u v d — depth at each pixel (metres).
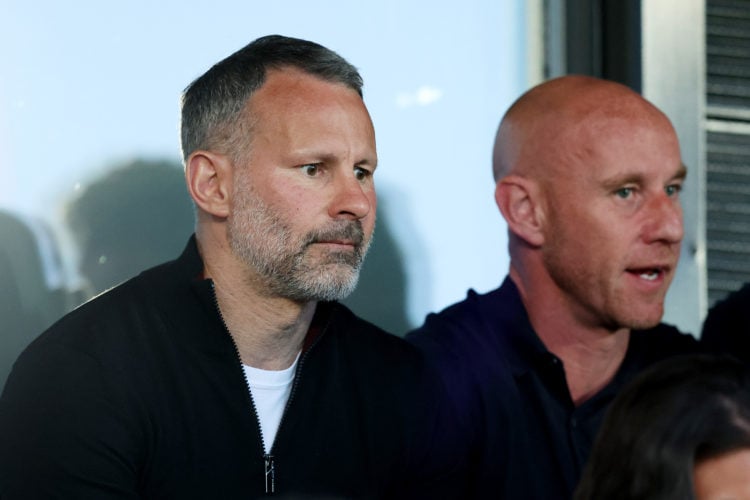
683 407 3.59
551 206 6.45
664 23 8.42
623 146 6.34
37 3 7.05
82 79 7.11
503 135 6.70
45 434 4.89
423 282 7.77
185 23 7.34
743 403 3.59
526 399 6.36
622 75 8.42
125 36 7.21
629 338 6.66
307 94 5.11
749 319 6.98
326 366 5.38
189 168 5.21
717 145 8.56
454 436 5.98
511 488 6.23
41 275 6.96
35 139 7.01
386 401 5.52
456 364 6.25
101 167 7.13
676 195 6.54
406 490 5.81
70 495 4.87
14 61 7.00
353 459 5.41
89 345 5.00
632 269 6.36
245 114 5.12
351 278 5.06
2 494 4.91
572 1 8.33
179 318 5.12
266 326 5.16
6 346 6.86
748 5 8.66
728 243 8.56
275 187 5.04
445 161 7.88
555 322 6.51
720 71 8.59
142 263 7.18
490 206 7.95
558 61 8.28
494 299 6.57
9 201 6.94
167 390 5.05
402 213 7.76
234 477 5.14
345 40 7.71
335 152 5.04
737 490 3.52
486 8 8.07
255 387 5.25
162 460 5.05
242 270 5.11
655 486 3.57
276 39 5.26
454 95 7.94
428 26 7.90
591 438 6.38
